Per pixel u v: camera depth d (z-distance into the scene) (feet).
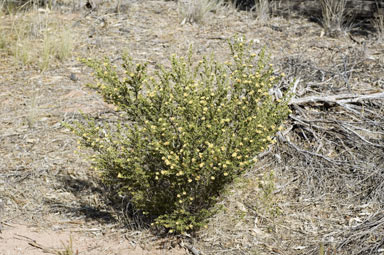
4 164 14.60
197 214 12.02
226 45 23.18
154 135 11.66
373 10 25.09
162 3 28.91
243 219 12.75
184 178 11.66
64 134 16.10
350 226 12.28
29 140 15.76
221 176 11.56
